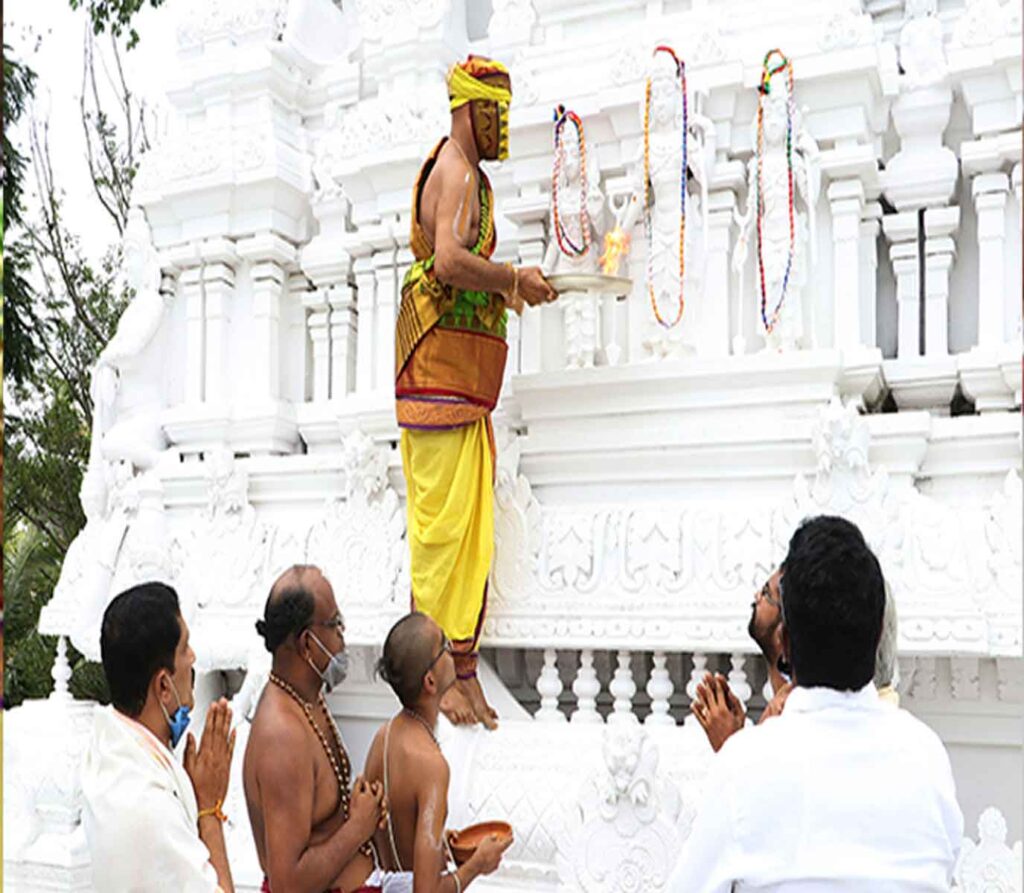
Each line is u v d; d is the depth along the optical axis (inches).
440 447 186.2
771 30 208.4
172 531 243.3
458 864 146.0
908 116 207.8
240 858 200.5
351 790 136.6
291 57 271.9
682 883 90.8
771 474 185.6
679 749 174.7
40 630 246.8
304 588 134.1
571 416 200.7
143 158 271.0
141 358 263.4
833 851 84.7
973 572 165.9
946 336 205.9
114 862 112.2
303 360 268.8
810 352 183.2
